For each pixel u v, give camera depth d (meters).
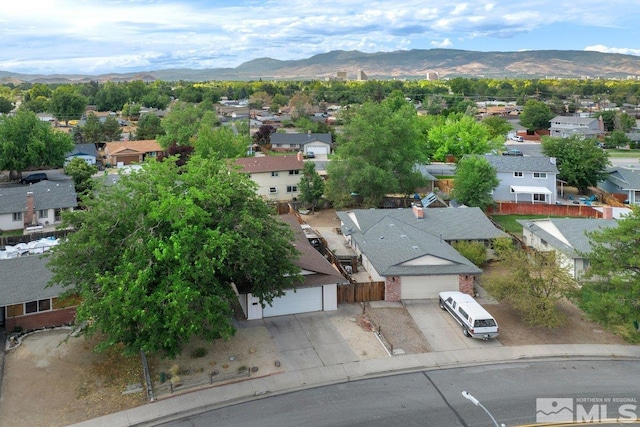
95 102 191.12
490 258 40.28
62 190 55.34
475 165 55.28
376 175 55.03
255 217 26.69
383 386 23.28
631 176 61.38
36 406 21.89
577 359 25.89
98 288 24.03
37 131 70.31
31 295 28.72
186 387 22.97
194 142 78.31
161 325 21.67
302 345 27.03
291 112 167.00
